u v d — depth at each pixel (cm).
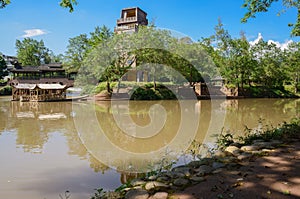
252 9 986
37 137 905
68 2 691
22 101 2606
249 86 3166
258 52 3259
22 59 6400
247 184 325
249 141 568
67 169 556
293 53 3378
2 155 670
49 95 2647
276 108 1898
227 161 427
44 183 480
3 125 1184
